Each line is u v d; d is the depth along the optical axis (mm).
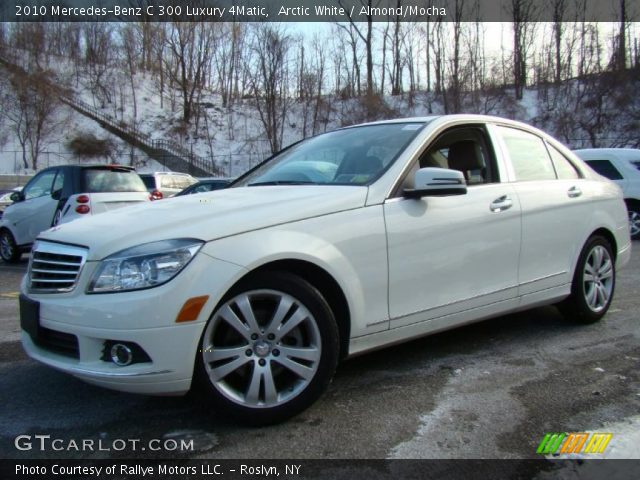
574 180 4508
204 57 50562
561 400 3090
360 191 3178
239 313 2738
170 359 2545
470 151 3855
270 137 42812
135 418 2963
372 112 40688
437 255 3363
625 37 41750
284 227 2854
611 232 4664
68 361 2719
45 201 9109
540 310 5090
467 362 3738
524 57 46094
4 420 2965
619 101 38500
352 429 2785
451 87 42219
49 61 52375
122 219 2998
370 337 3131
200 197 3428
